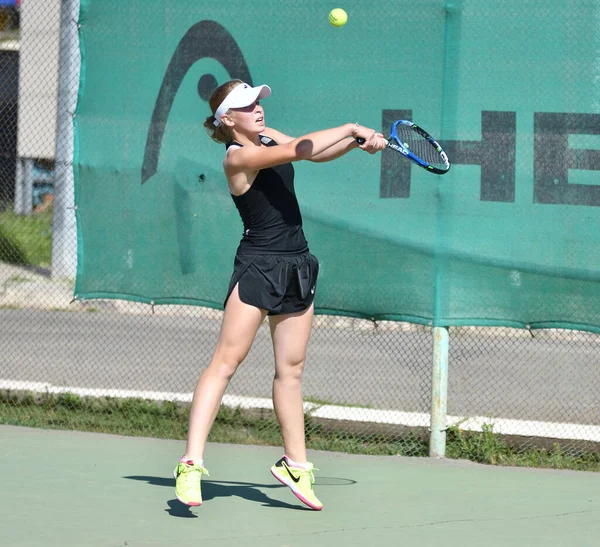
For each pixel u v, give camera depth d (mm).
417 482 12281
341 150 10672
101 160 15195
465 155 14023
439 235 14070
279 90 14641
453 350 24266
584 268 13742
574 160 13766
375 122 14359
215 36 14820
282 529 10016
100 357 22391
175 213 14992
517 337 25859
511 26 13875
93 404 15859
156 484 11789
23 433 14508
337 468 13023
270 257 10328
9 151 24953
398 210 14203
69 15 21578
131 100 15078
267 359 22734
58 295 29906
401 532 10000
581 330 13781
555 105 13797
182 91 14945
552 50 13781
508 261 13922
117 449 13680
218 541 9539
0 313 28906
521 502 11352
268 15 14633
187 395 15820
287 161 9961
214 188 14859
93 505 10758
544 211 13859
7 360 21641
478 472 12930
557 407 18109
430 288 14086
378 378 20469
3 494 11102
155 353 23188
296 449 10781
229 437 14641
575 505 11250
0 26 25281
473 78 13984
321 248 14508
